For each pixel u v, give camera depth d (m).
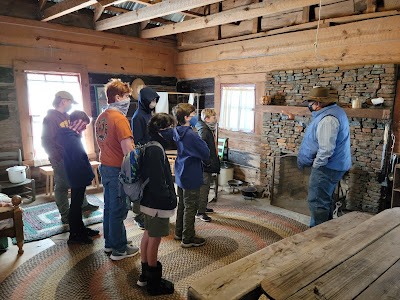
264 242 3.00
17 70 4.19
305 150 2.90
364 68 3.42
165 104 5.60
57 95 3.17
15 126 4.32
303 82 4.01
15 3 4.16
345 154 2.74
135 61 5.48
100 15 4.72
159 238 2.05
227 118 5.23
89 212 3.73
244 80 4.84
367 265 1.31
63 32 4.58
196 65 5.68
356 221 2.29
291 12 4.13
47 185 4.30
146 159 1.97
